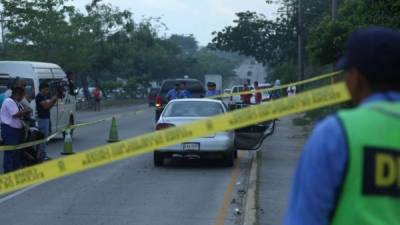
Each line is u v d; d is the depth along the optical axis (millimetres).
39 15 55125
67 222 12375
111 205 14102
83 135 33094
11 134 18422
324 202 3312
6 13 54438
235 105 28984
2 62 26719
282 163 20859
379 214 3281
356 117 3357
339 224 3316
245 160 22375
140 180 17734
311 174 3330
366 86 3506
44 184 16875
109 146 5707
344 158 3285
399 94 3453
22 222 12398
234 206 13977
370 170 3279
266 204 13695
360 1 24750
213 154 19938
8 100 18500
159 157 20375
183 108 20469
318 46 26016
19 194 15484
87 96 72625
